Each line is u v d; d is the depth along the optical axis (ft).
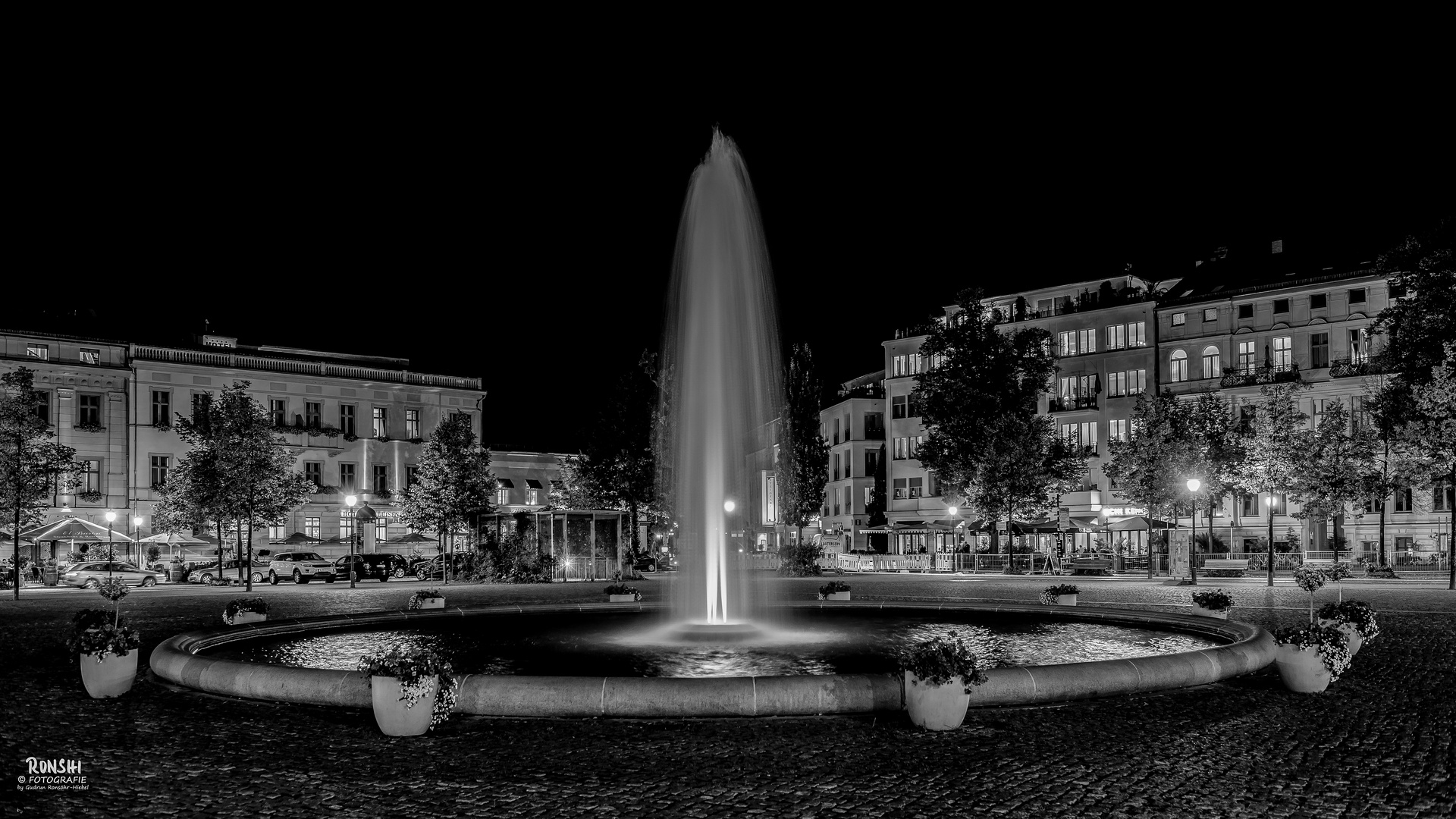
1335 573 72.84
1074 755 33.96
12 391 172.35
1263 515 219.20
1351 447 164.35
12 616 100.07
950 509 225.56
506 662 56.70
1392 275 198.59
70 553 218.79
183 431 185.88
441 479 213.46
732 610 90.63
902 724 38.60
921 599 93.30
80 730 39.06
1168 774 31.48
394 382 268.62
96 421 229.04
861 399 307.17
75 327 243.40
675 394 207.10
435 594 86.17
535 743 35.99
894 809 27.99
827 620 80.84
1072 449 227.20
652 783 30.73
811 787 30.19
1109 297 256.52
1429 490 152.76
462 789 30.30
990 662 56.13
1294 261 238.07
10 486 152.05
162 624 87.86
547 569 178.50
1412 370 143.64
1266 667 52.34
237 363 246.06
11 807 29.01
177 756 34.68
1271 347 227.61
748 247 99.30
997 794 29.43
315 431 253.44
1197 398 220.64
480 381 283.59
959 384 218.18
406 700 36.86
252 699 44.78
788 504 229.04
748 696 39.68
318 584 179.83
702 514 94.68
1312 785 30.30
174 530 198.29
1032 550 242.17
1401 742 35.70
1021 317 269.85
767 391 232.53
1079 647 62.59
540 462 291.38
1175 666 45.57
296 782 31.30
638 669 53.88
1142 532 236.43
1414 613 88.58
